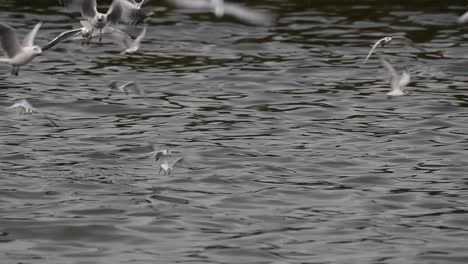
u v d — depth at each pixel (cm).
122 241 1581
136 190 1816
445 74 2655
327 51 2850
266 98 2461
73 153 2027
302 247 1566
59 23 3023
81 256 1523
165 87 2530
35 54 1445
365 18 3134
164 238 1595
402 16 3156
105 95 2448
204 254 1530
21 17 3064
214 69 2689
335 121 2288
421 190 1842
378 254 1541
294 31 3020
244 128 2223
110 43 2920
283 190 1836
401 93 2214
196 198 1783
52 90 2477
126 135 2161
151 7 3231
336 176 1923
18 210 1700
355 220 1688
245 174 1920
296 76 2639
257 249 1552
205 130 2205
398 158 2033
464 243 1589
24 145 2069
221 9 1337
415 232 1638
